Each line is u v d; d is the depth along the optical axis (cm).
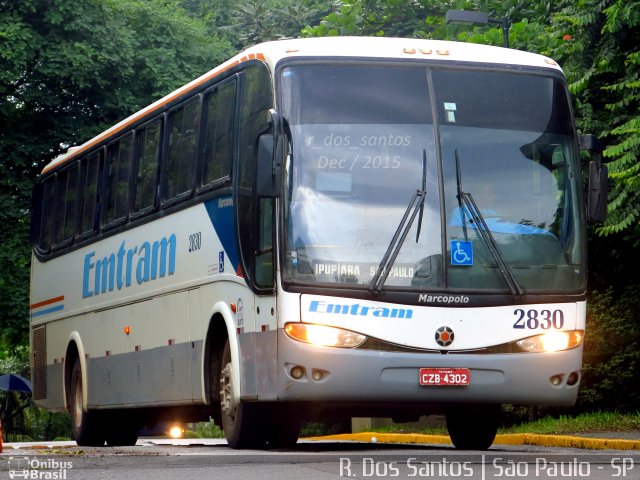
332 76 3525
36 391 5978
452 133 3531
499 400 3422
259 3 11394
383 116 3506
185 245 4181
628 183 4691
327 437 7006
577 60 5400
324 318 3338
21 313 8531
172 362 4291
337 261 3372
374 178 3447
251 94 3694
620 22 5131
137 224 4681
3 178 8912
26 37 8494
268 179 3381
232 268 3744
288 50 3556
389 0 8056
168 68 9275
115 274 4909
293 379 3344
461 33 6675
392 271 3384
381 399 3350
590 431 5044
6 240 8681
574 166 3628
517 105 3616
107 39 8888
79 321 5356
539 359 3444
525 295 3453
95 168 5275
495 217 3494
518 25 6406
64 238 5619
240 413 3691
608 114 5500
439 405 3488
